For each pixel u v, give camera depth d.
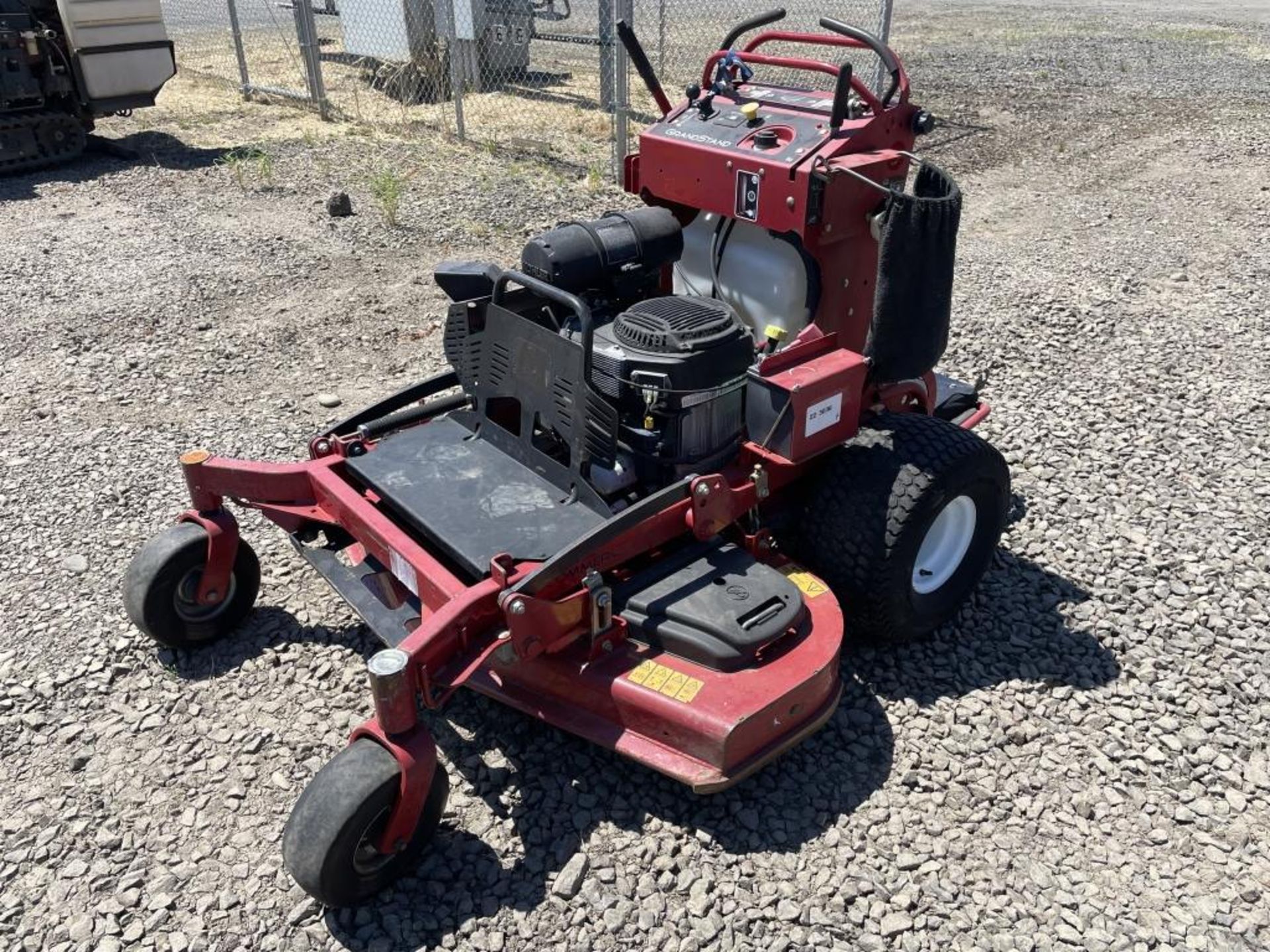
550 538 3.27
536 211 9.09
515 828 3.26
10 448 5.41
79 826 3.27
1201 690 3.83
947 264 3.50
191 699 3.78
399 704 2.79
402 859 3.02
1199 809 3.34
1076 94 14.61
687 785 3.15
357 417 4.00
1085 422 5.67
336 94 14.00
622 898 3.03
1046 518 4.81
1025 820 3.29
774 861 3.14
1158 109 13.64
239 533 4.47
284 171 10.34
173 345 6.58
